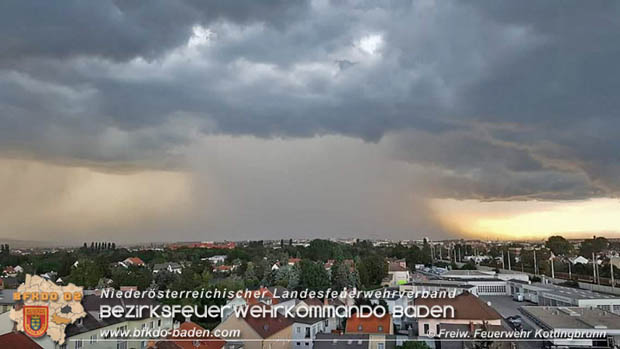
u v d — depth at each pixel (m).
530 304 121.88
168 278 136.38
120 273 142.25
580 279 163.12
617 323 71.19
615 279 155.00
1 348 46.81
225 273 181.38
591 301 100.81
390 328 76.12
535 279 160.25
